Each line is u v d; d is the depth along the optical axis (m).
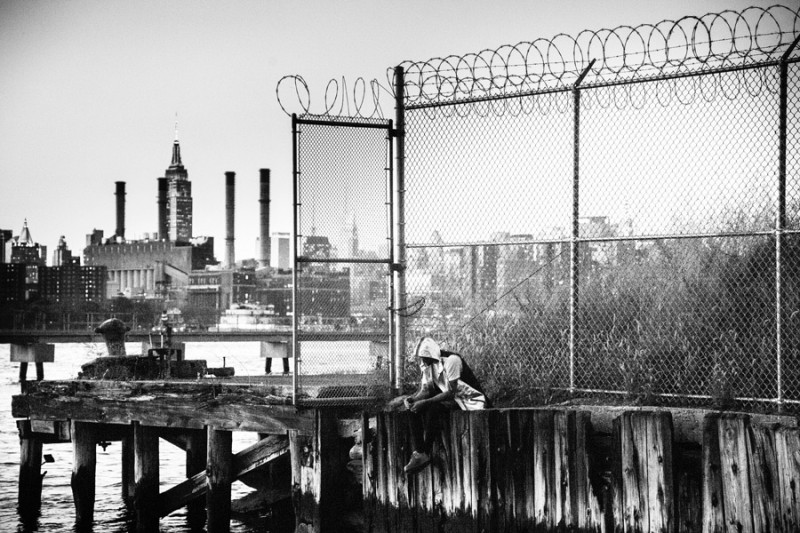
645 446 9.98
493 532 10.94
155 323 111.06
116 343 19.09
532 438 10.84
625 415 10.12
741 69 12.18
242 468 14.32
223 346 133.12
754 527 9.38
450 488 11.28
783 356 12.18
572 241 13.31
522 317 14.15
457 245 14.08
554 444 10.66
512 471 10.89
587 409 11.57
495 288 14.58
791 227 13.07
